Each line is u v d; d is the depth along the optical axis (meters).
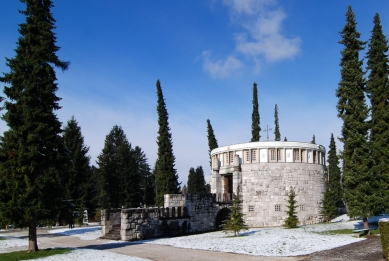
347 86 37.12
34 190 25.98
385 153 38.00
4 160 26.22
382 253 23.73
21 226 26.69
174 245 32.06
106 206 57.66
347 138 36.31
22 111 26.70
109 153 58.31
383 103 39.34
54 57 28.28
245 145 51.97
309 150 52.66
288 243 29.84
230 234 39.94
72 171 54.66
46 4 28.58
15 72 26.64
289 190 50.22
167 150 60.66
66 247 30.78
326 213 51.00
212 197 48.66
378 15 40.97
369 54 41.03
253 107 77.50
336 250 25.66
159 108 61.69
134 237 38.25
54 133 28.44
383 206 35.53
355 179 34.78
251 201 50.16
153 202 79.06
